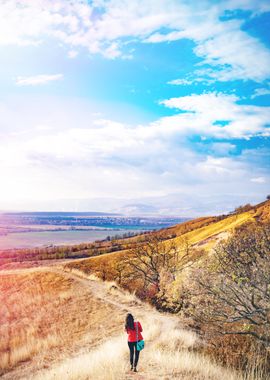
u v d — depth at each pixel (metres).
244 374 11.34
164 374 10.95
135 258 48.47
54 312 38.38
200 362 11.91
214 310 14.72
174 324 22.53
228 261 15.52
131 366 11.69
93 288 44.50
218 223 99.44
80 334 29.12
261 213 81.00
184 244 51.91
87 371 12.13
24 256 138.62
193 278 16.47
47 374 14.16
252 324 14.09
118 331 26.86
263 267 14.20
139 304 34.28
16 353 26.58
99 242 157.62
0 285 57.91
